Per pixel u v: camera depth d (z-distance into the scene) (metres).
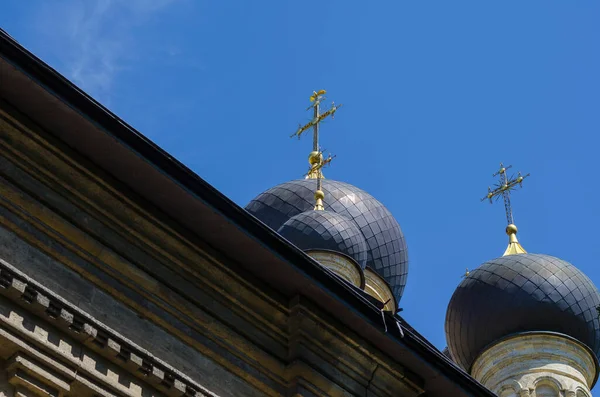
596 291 55.66
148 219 26.84
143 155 26.27
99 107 25.77
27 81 25.17
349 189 61.94
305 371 27.91
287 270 27.91
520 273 55.22
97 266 25.94
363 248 58.09
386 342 29.16
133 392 25.45
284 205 60.78
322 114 64.81
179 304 26.78
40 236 25.38
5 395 23.98
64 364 24.67
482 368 54.66
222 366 27.06
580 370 54.12
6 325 24.11
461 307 55.53
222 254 27.69
